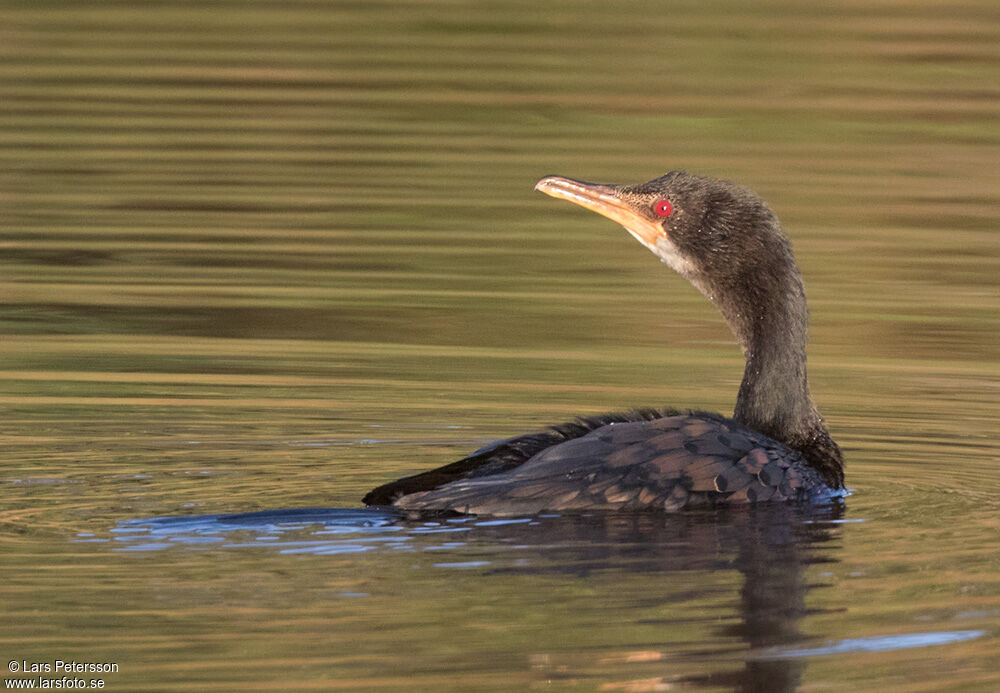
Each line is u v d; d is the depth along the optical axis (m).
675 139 22.59
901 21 29.48
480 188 20.53
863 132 23.30
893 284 17.69
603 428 9.79
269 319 15.91
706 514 9.31
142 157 21.44
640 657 7.45
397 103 24.19
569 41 27.92
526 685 7.12
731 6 30.83
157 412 12.61
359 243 18.70
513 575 8.34
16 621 7.63
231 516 9.21
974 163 22.14
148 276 17.27
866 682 7.31
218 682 7.05
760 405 11.12
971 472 11.16
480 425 12.51
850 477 11.01
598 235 19.91
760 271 11.20
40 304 16.23
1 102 23.62
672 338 15.83
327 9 30.12
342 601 7.95
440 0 30.97
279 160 21.45
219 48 27.00
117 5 29.80
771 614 7.99
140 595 7.98
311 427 12.28
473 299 16.94
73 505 9.71
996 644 7.74
